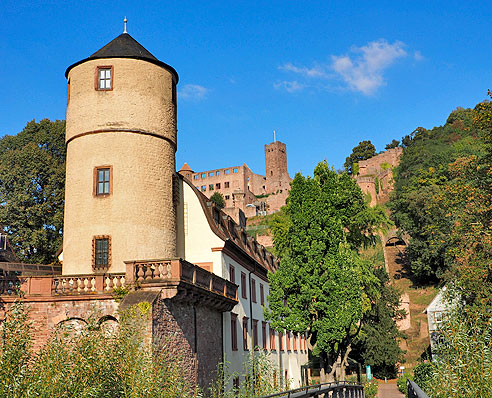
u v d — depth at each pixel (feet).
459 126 461.78
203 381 78.33
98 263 77.15
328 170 122.72
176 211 87.92
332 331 98.12
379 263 314.14
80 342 47.39
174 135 88.43
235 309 102.73
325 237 102.06
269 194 479.00
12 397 38.04
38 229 139.13
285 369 146.20
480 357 38.01
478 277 79.51
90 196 79.25
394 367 196.95
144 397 46.75
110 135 81.00
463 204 108.27
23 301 64.85
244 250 113.50
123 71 82.99
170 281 65.21
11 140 156.25
